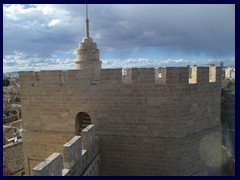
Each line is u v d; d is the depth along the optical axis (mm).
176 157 13359
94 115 14391
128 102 13781
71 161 9789
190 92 13445
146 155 13789
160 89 13227
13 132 25953
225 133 16234
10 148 22000
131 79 13625
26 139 15828
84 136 12016
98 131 14383
